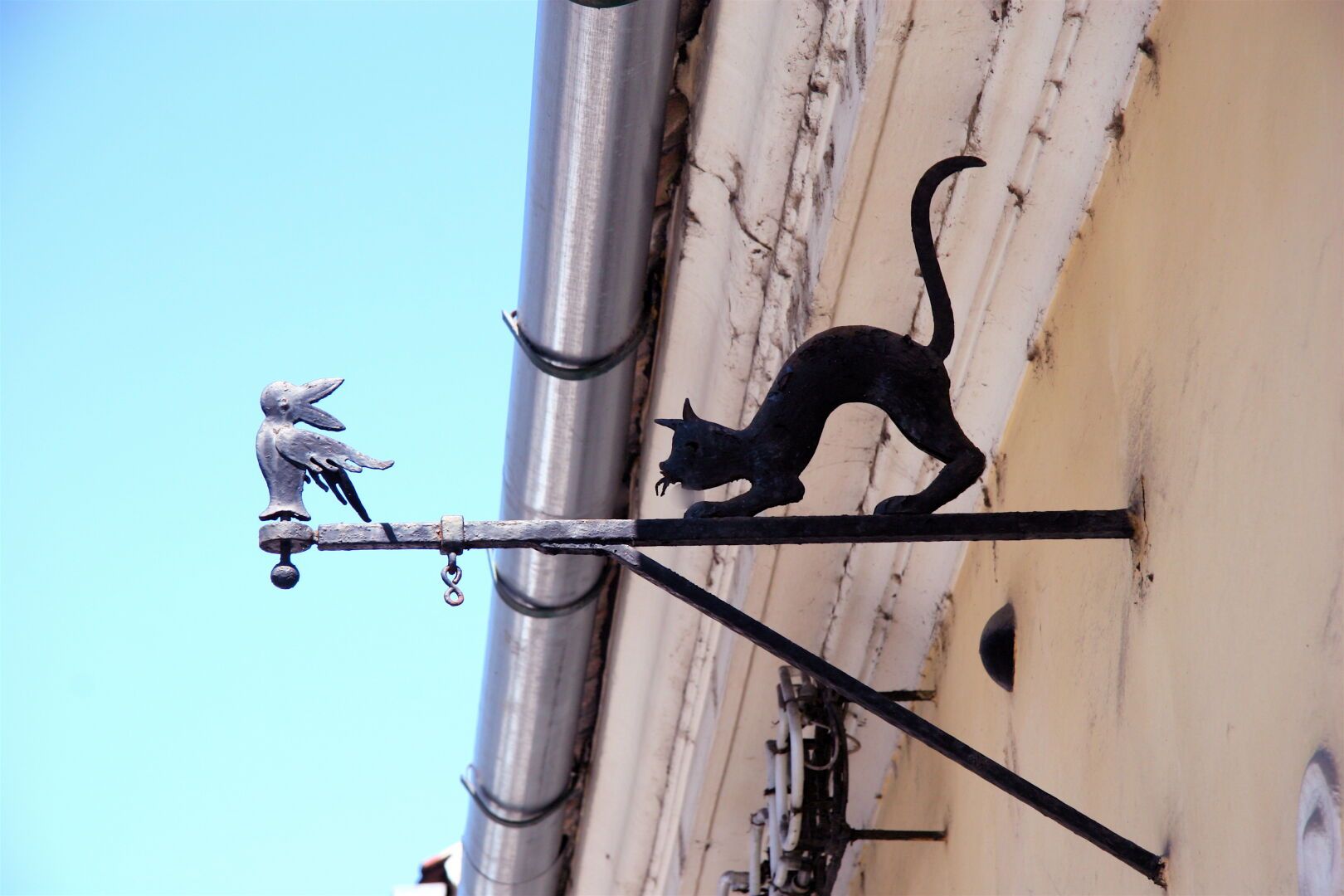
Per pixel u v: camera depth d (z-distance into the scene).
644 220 5.09
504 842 7.54
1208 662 3.00
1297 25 2.83
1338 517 2.52
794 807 5.18
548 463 5.78
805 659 3.40
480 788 7.38
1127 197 3.73
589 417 5.59
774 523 3.29
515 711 6.80
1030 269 4.30
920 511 3.33
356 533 3.24
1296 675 2.62
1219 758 2.93
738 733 6.21
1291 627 2.65
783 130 4.66
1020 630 4.43
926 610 5.49
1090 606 3.78
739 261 5.00
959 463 3.34
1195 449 3.14
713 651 6.11
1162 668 3.25
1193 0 3.42
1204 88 3.28
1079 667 3.84
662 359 5.66
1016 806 4.33
